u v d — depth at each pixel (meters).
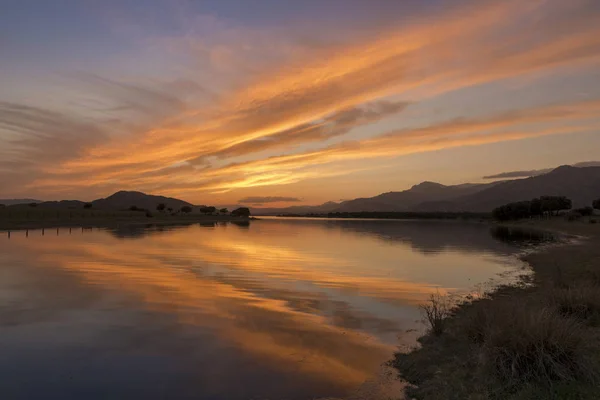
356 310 11.47
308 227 89.12
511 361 5.76
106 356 7.41
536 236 53.81
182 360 7.28
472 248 34.28
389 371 6.94
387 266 21.91
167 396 5.88
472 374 6.18
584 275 15.24
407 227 91.88
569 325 6.18
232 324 9.66
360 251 30.94
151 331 8.95
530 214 111.00
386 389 6.21
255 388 6.20
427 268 21.16
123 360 7.23
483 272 19.73
